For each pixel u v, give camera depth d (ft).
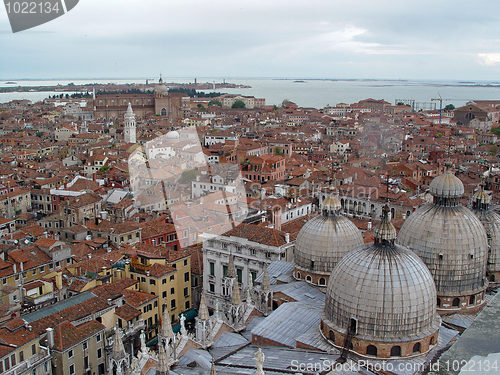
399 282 170.19
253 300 255.09
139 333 278.26
